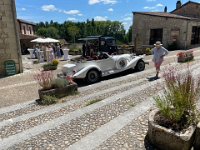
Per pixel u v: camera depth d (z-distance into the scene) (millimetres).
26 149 3873
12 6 12562
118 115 5027
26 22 39562
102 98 6797
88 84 9609
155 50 9055
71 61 9977
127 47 18469
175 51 20766
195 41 26422
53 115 5582
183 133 3355
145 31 26391
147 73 10570
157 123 3732
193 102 3908
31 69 14734
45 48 19812
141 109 5270
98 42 11273
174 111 3742
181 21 22922
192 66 10883
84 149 3713
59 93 7672
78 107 6125
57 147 3848
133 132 4160
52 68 14016
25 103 7266
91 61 9766
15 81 11125
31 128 4801
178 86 4074
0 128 4953
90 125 4625
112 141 3898
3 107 6992
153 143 3684
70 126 4668
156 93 6484
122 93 6938
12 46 12938
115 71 10477
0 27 12406
